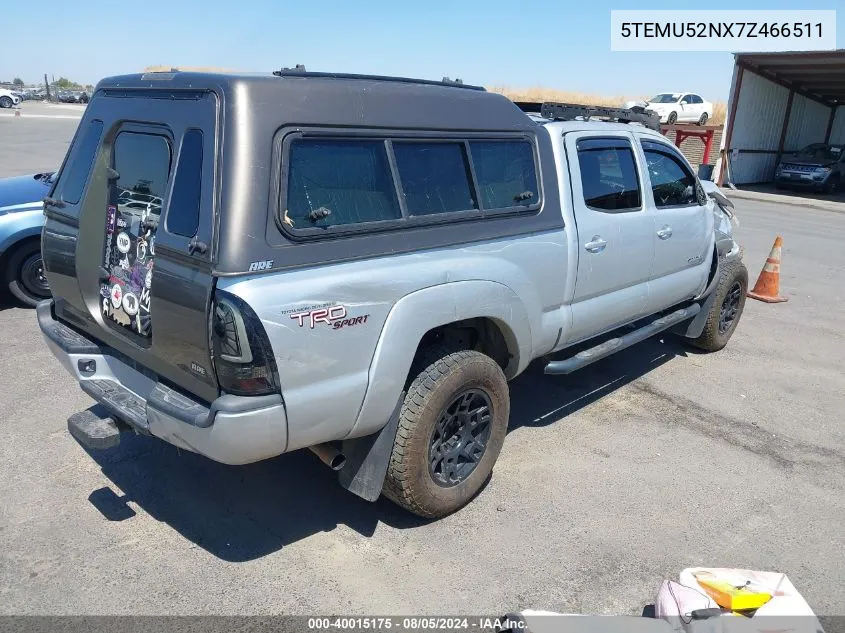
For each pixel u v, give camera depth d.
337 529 3.52
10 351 5.66
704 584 2.82
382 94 3.14
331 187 2.92
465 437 3.61
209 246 2.64
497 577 3.21
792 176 23.02
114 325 3.45
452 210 3.42
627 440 4.63
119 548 3.30
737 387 5.65
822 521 3.79
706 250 5.70
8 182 6.97
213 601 2.98
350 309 2.90
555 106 4.34
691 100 29.98
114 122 3.33
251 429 2.70
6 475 3.86
